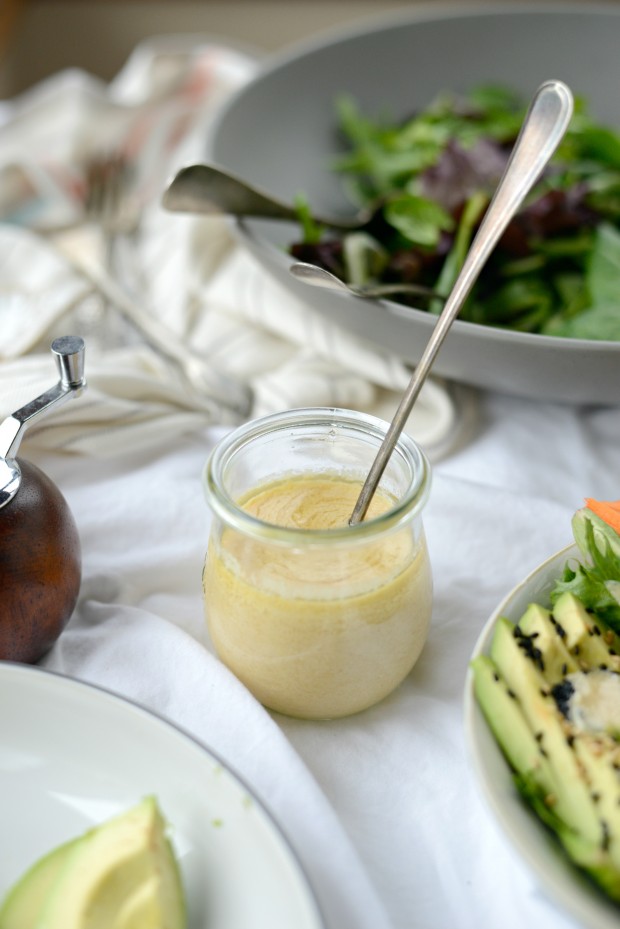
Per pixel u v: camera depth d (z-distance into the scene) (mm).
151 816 303
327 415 374
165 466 478
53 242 658
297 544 324
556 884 284
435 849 330
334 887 307
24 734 337
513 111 711
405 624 354
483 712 323
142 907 287
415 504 334
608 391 453
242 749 344
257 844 301
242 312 570
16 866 313
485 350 444
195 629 403
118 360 517
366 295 459
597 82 714
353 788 347
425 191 611
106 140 718
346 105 681
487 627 343
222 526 357
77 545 383
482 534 426
